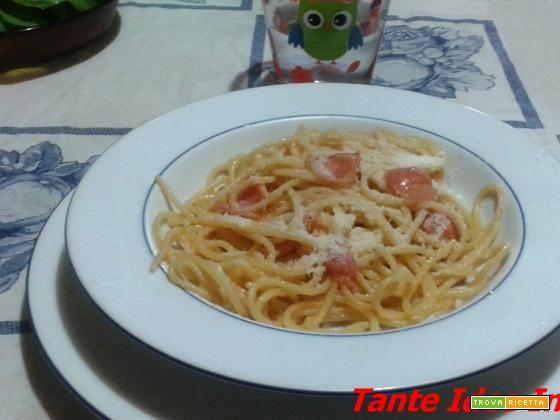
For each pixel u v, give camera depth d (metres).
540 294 0.46
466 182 0.63
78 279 0.47
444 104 0.68
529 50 0.97
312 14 0.76
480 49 0.97
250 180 0.61
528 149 0.61
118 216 0.54
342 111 0.68
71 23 0.90
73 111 0.83
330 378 0.39
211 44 0.99
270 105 0.68
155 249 0.51
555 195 0.57
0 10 0.93
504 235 0.56
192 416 0.42
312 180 0.61
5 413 0.46
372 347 0.42
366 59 0.81
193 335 0.42
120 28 1.04
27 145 0.77
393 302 0.55
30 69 0.92
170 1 1.12
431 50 0.97
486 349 0.41
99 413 0.42
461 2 1.11
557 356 0.46
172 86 0.89
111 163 0.59
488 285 0.51
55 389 0.48
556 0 1.12
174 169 0.61
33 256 0.54
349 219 0.57
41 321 0.48
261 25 1.04
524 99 0.85
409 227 0.58
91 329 0.48
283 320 0.53
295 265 0.55
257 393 0.43
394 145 0.65
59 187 0.71
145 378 0.44
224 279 0.52
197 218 0.58
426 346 0.42
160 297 0.46
